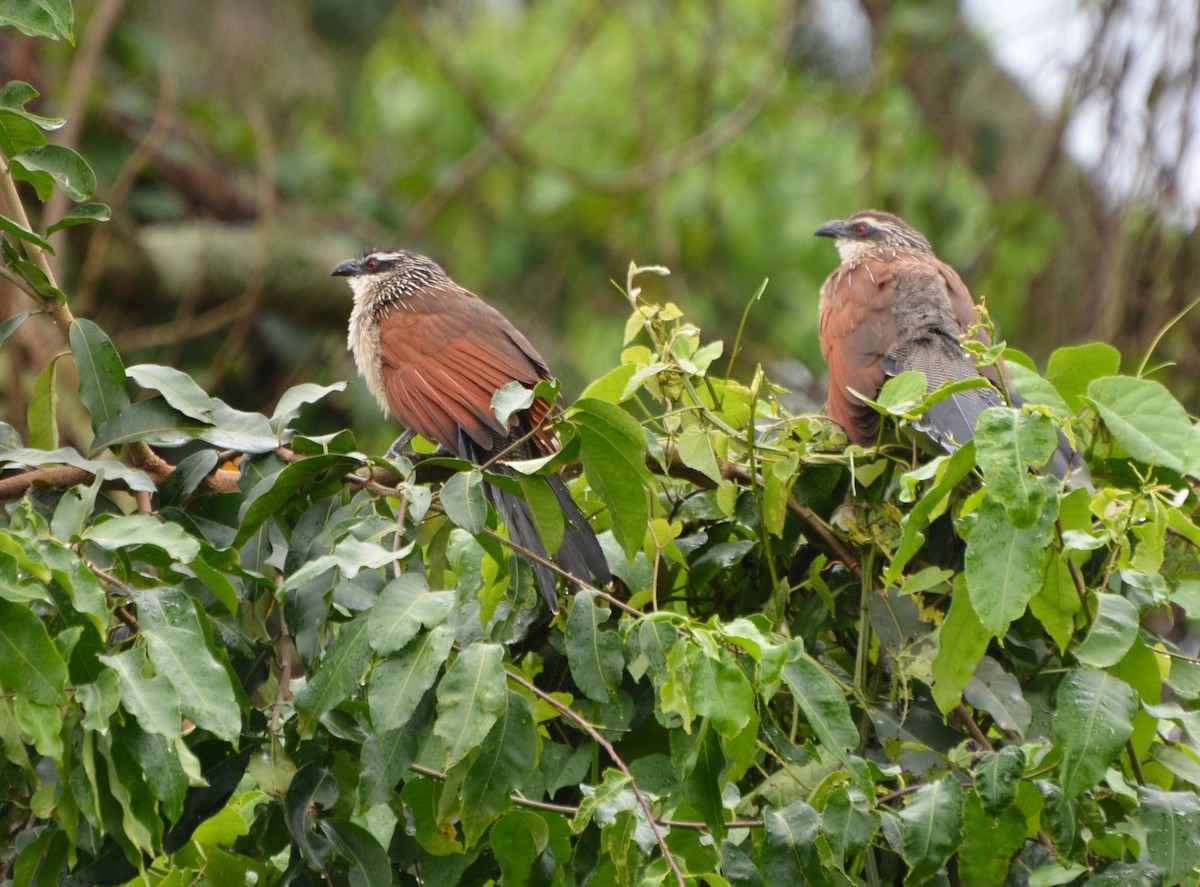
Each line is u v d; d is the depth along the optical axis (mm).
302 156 24469
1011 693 7184
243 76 24438
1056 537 6355
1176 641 13219
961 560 8078
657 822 6066
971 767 7148
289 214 23562
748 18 24688
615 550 7781
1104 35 16188
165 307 21969
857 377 11070
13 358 15281
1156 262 16016
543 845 6082
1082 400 7055
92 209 7152
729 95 24172
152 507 7512
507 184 24781
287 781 6422
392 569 6895
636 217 23938
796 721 7062
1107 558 7285
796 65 24703
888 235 13109
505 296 24391
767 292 23469
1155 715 6227
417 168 25094
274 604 7074
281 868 7012
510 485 6535
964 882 6262
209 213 22922
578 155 24562
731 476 8172
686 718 5590
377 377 10969
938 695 6770
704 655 5590
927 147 22453
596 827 6316
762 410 8430
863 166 23062
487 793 5707
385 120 25734
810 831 5957
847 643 8305
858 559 8109
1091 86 16266
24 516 6008
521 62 25594
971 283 20062
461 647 6477
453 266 24188
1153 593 6340
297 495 7098
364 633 5797
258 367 22734
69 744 5551
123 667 5473
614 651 6062
